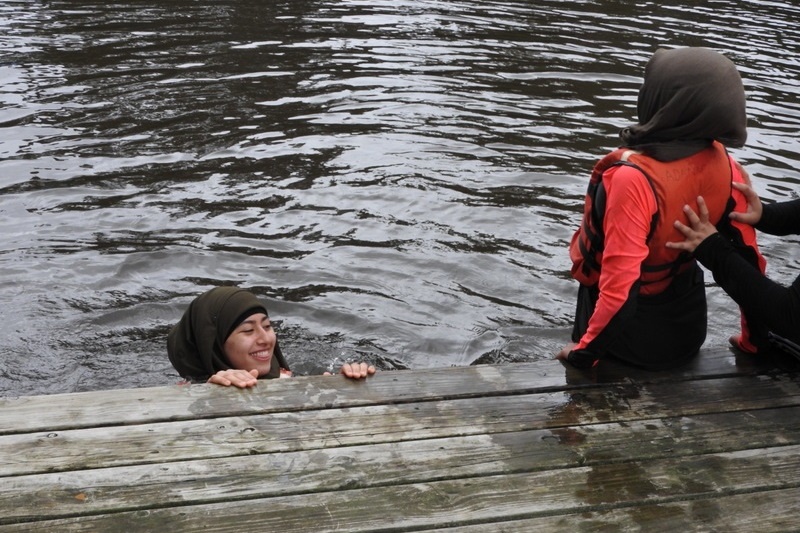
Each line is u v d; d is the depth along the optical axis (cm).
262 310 489
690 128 358
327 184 767
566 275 629
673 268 393
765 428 374
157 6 1447
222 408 374
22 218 691
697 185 371
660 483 337
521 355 538
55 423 357
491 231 689
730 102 353
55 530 299
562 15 1449
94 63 1114
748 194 388
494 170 805
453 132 898
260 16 1391
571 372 413
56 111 934
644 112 372
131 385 504
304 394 388
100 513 308
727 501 328
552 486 332
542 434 365
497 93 1027
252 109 954
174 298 589
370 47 1216
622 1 1590
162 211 709
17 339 537
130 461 336
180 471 332
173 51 1175
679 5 1578
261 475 332
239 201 732
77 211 705
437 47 1225
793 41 1320
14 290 588
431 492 326
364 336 554
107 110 941
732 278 372
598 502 324
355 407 380
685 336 413
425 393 392
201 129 891
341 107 965
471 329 563
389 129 902
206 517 308
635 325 409
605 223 372
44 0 1479
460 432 364
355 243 665
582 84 1073
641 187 362
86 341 542
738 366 423
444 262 640
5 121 899
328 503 318
